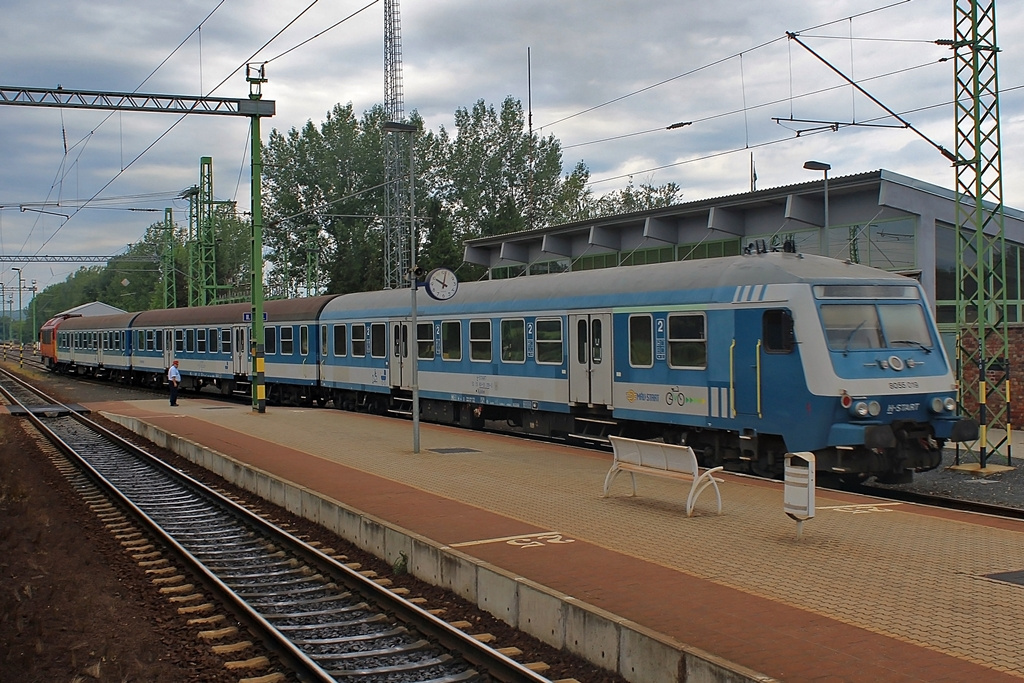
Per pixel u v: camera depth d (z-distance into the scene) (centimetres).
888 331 1430
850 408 1345
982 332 1684
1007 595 762
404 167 6462
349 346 2752
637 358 1698
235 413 2709
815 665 603
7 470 1698
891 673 587
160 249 10206
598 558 899
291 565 1088
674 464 1158
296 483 1385
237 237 9200
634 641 654
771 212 2669
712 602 749
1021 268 2633
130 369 4578
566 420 1933
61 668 734
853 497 1258
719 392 1516
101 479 1686
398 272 4278
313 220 6581
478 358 2177
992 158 1772
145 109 2405
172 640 816
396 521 1087
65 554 1134
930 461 1410
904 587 789
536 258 3647
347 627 838
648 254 3142
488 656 714
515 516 1111
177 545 1133
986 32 1764
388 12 4816
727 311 1498
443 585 919
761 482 1372
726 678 577
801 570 848
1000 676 580
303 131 6731
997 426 1805
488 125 6800
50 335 6350
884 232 2419
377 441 1912
